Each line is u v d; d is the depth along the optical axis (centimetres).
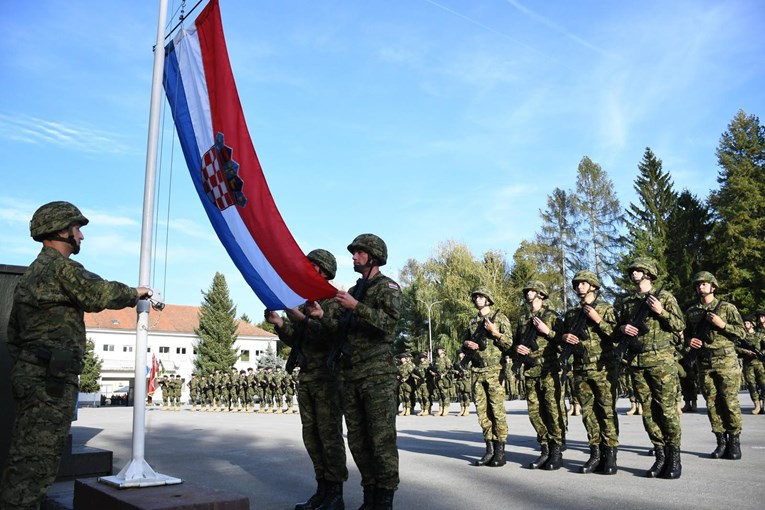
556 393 783
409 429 1420
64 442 421
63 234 454
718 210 4700
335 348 542
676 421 686
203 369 6022
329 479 569
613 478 694
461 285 5153
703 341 841
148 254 521
